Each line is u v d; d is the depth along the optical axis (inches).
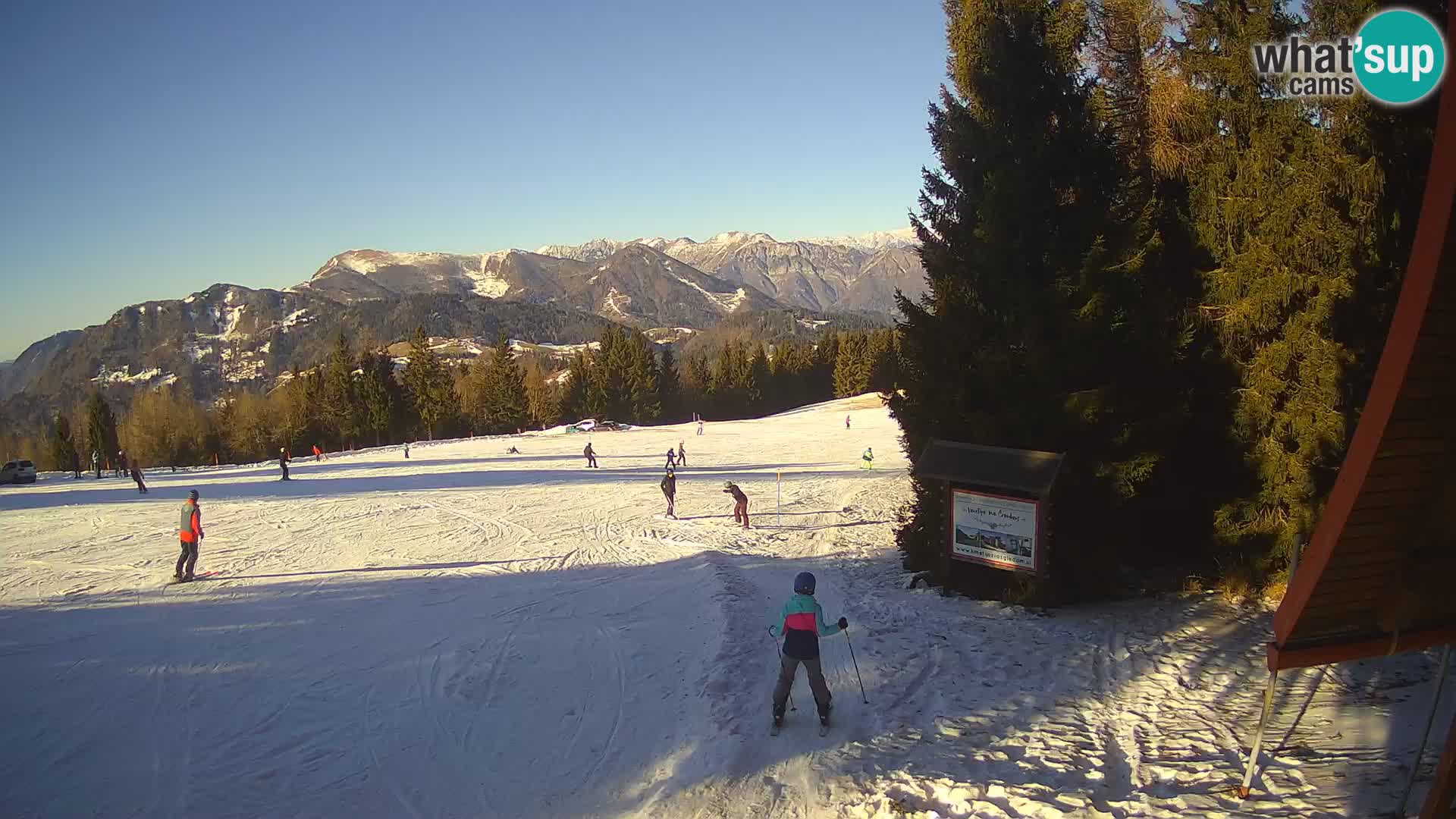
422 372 4074.8
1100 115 542.3
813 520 974.4
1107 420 510.0
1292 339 471.8
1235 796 258.5
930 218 571.8
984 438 539.8
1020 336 514.9
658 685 413.1
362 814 290.5
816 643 336.5
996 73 527.8
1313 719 321.7
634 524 978.7
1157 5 539.8
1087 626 472.7
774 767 304.8
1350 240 445.7
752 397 4820.4
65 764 339.0
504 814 287.1
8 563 815.7
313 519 1071.0
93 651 502.6
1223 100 511.5
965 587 554.6
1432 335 185.0
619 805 288.0
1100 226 513.3
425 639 512.7
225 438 4040.4
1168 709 346.9
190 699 413.4
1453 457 203.8
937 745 316.5
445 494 1322.6
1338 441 452.1
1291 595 226.1
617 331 4402.1
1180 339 508.4
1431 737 289.7
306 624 556.7
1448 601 228.7
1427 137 432.1
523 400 4160.9
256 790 311.3
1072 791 268.1
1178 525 560.7
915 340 570.3
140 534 992.2
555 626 533.6
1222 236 516.7
